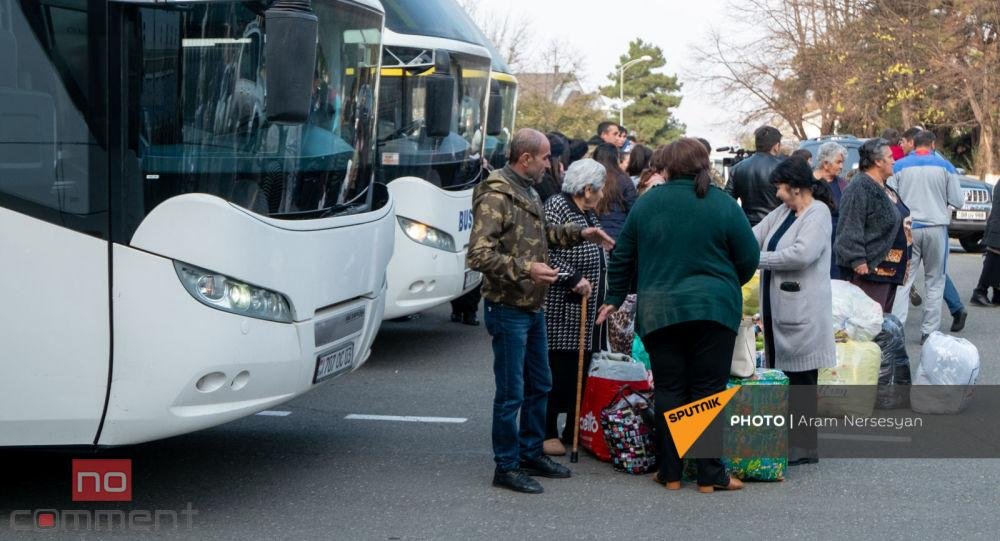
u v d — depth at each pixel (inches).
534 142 231.5
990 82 1352.1
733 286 232.2
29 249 202.1
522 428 249.9
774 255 255.4
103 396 203.9
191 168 207.6
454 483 247.0
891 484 249.4
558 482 248.2
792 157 258.2
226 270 207.9
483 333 453.4
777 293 259.6
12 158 201.3
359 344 255.8
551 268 233.6
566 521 221.8
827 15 1594.5
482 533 214.7
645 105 3516.2
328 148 246.4
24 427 205.9
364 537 212.2
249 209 216.8
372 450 275.0
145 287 202.2
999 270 522.6
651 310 231.8
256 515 224.8
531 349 244.5
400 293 372.2
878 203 337.7
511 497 237.1
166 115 205.3
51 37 200.4
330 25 253.0
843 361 303.1
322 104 247.1
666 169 242.1
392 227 274.8
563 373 266.4
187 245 204.4
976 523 222.8
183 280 204.4
